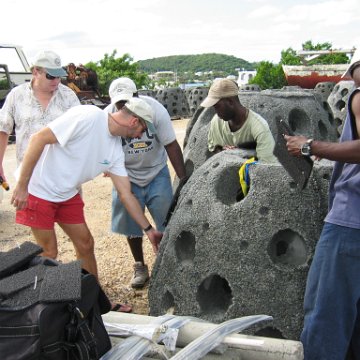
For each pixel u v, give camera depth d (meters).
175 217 3.61
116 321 2.76
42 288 2.19
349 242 2.77
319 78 18.05
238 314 3.21
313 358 2.87
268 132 3.92
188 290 3.39
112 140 3.77
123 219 4.73
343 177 2.87
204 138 5.55
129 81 4.36
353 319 2.82
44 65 4.21
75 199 4.09
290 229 3.24
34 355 2.11
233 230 3.29
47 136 3.66
